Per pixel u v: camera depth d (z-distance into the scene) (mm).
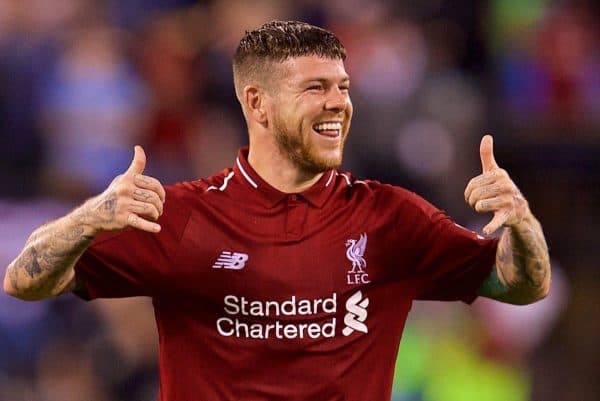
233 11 45031
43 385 35250
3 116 42875
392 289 19500
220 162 42531
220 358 19125
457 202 41156
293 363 19016
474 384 37094
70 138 42688
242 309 19062
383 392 19359
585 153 43781
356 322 19203
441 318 37469
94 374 35125
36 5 44906
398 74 43625
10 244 37594
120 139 43000
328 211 19516
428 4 47094
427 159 41469
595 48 47344
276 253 19172
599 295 41406
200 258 19141
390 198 19750
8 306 35938
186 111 44000
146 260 19141
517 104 45688
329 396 19031
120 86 43594
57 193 41625
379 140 41406
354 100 42125
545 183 43406
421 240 19531
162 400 19594
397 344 19609
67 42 44531
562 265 42000
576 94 46250
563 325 40281
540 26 47375
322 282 19125
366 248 19375
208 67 44312
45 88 43531
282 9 45406
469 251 19578
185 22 45562
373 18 45219
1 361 35438
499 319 37656
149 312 35719
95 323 35531
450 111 42531
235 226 19328
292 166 19594
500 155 43719
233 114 43594
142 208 18062
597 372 39656
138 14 46781
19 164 42500
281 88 19406
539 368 38688
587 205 43312
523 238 18734
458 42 46844
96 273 19188
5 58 43594
